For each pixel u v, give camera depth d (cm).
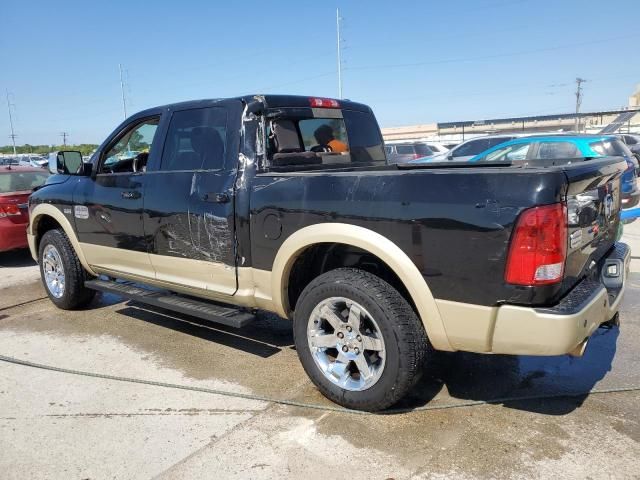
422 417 328
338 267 373
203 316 399
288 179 349
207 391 370
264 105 391
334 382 339
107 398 365
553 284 266
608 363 400
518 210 264
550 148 1025
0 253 919
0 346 467
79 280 541
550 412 331
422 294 296
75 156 508
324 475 274
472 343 289
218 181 387
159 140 440
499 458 283
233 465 285
